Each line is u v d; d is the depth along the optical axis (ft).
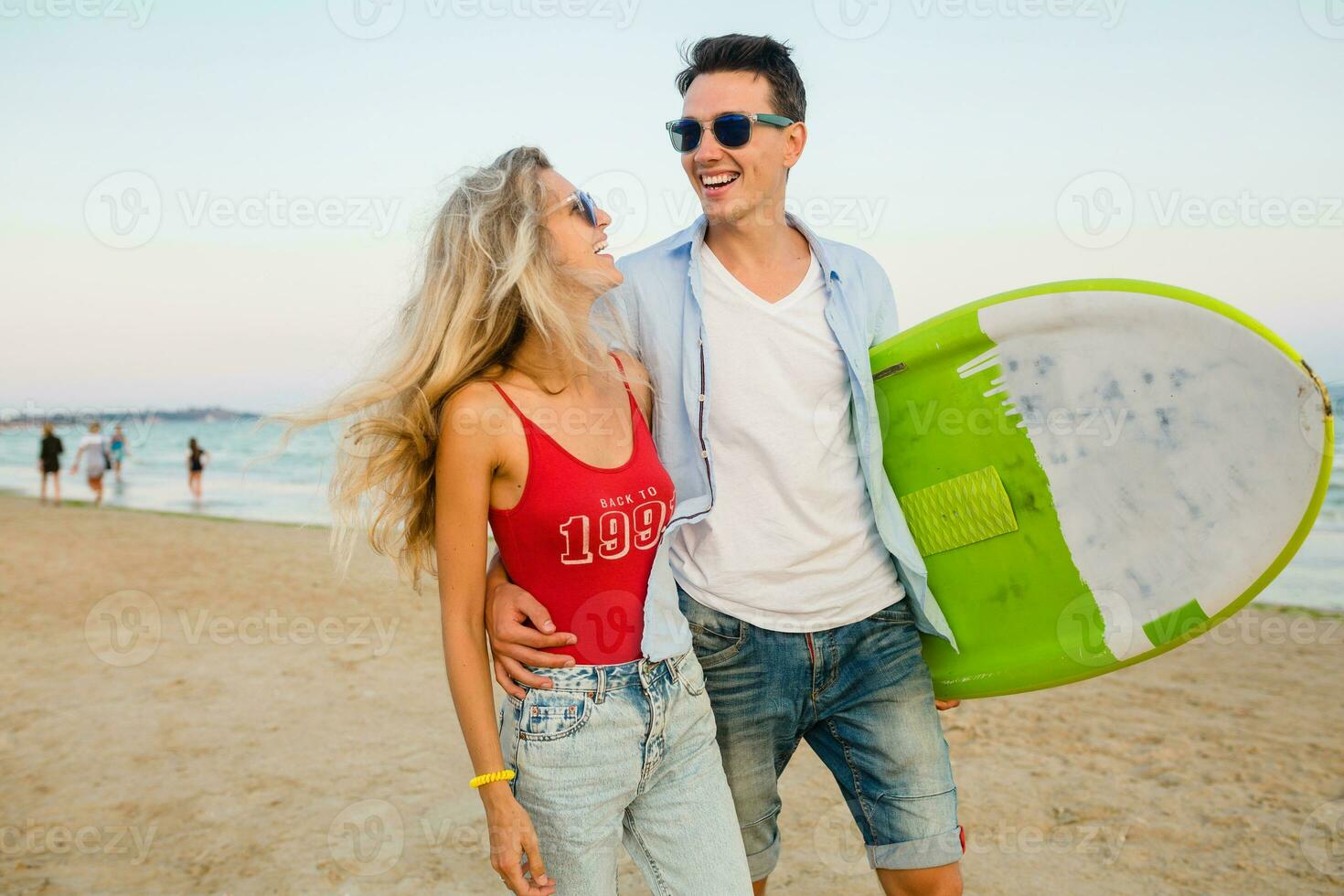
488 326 5.79
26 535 38.01
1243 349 6.89
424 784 12.34
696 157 6.80
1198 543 7.14
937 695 7.94
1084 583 7.46
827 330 6.97
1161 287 7.16
